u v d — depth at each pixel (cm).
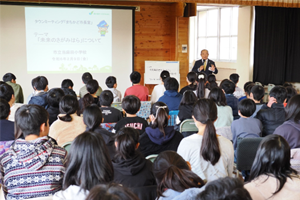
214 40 1184
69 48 746
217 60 1173
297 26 875
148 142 265
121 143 188
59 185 183
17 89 536
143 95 535
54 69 744
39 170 178
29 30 716
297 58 886
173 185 146
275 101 363
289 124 261
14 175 176
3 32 703
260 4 708
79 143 149
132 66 791
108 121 362
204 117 215
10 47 711
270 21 869
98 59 768
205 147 206
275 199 162
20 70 724
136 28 808
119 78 791
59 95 365
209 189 96
